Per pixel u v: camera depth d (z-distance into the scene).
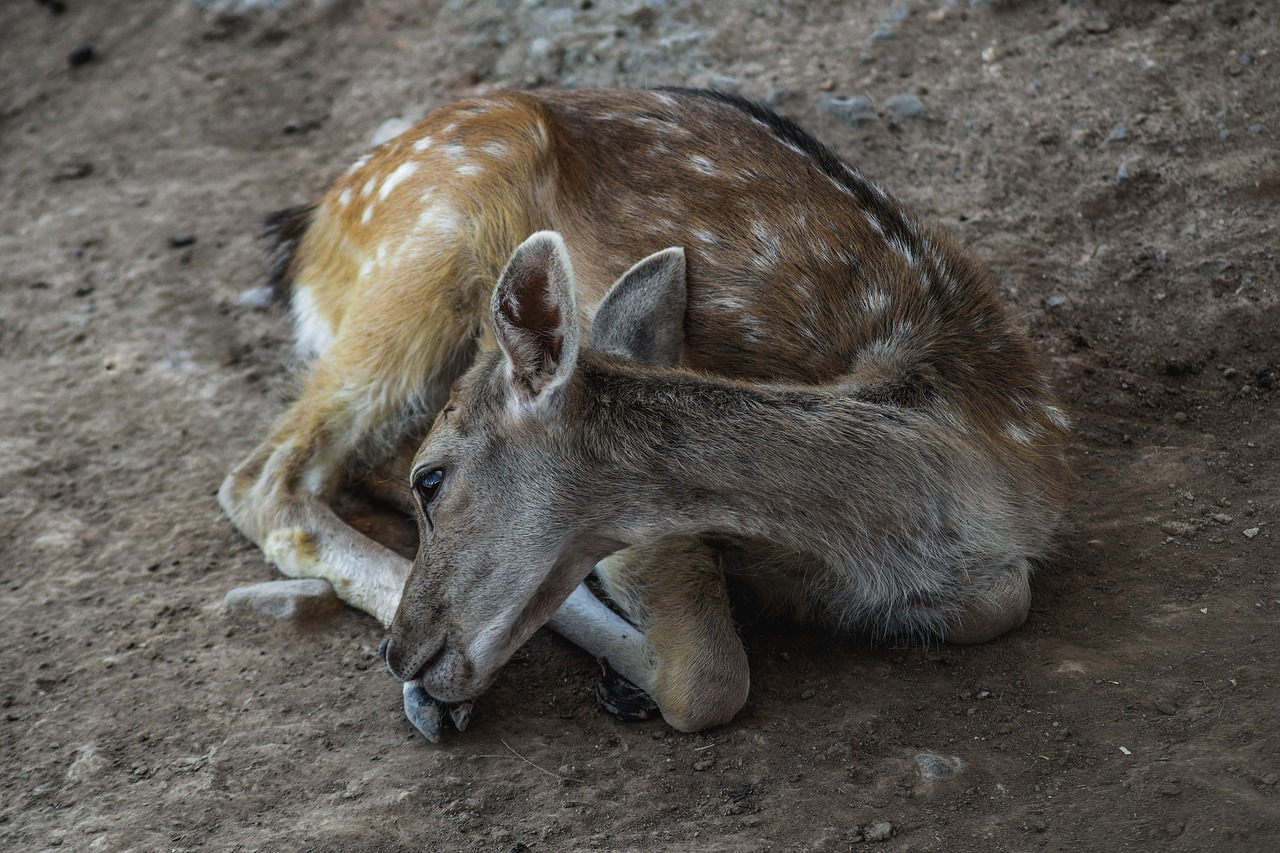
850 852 5.69
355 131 13.50
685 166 8.27
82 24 16.27
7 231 12.92
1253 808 5.47
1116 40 11.81
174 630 7.95
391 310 8.58
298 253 10.17
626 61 13.13
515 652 7.52
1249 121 10.63
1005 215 10.58
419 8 14.92
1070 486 7.72
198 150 13.82
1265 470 8.05
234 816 6.38
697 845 5.83
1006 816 5.77
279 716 7.16
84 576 8.54
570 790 6.38
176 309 11.52
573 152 8.46
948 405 6.96
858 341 7.28
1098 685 6.56
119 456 9.80
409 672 6.68
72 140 14.33
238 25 15.41
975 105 11.66
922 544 6.82
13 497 9.36
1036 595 7.46
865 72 12.27
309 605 7.94
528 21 14.05
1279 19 11.41
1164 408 8.80
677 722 6.77
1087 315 9.60
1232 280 9.51
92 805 6.56
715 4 13.55
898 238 7.77
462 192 8.45
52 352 11.12
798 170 8.12
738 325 7.57
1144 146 10.73
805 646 7.47
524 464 6.53
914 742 6.40
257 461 8.97
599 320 7.11
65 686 7.52
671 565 7.03
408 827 6.17
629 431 6.46
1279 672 6.36
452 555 6.63
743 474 6.47
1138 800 5.69
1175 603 7.12
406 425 8.89
